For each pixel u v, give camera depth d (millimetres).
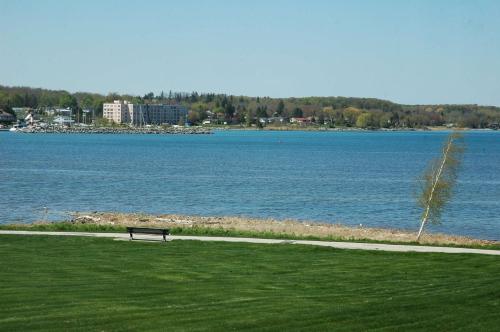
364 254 31234
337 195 78312
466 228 54906
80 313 18844
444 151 41656
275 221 54781
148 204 67625
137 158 146500
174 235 37094
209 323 17922
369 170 120250
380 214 62406
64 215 57594
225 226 49844
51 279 23938
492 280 24906
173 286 23109
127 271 25859
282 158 153375
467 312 19297
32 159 137375
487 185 92938
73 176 98312
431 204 41844
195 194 77312
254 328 17516
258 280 24609
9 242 33094
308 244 33812
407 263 28953
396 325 17953
